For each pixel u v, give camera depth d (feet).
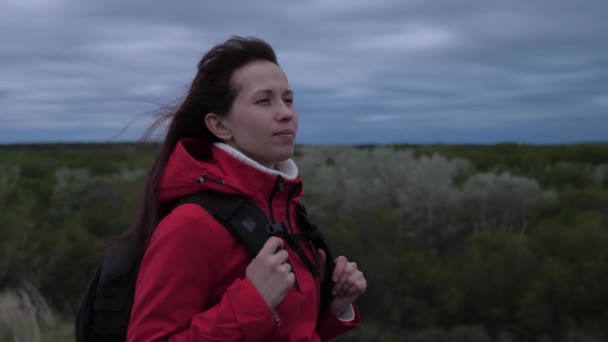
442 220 57.16
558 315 43.06
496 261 45.60
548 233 47.50
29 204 55.83
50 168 118.73
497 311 44.57
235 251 4.93
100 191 57.36
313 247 5.67
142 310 4.72
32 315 24.35
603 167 83.25
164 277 4.70
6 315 24.63
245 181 5.12
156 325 4.67
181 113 5.60
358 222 52.75
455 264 48.85
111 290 5.12
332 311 5.87
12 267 43.01
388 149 69.41
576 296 42.63
